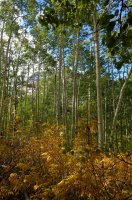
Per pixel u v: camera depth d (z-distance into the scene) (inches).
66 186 216.1
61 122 694.5
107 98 1114.1
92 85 862.5
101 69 872.3
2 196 248.7
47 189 227.5
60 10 124.7
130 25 98.1
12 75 1103.6
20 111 1094.4
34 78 1266.0
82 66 885.8
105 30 102.7
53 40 789.2
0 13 837.8
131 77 900.0
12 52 1053.8
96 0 111.3
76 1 118.1
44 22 126.9
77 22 127.1
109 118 1034.1
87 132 271.6
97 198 206.8
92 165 213.5
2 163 301.4
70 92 1163.9
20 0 781.3
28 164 280.8
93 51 853.8
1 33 898.7
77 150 233.9
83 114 640.4
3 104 827.4
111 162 213.5
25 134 474.6
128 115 1112.8
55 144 313.7
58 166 254.5
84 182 209.9
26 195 245.3
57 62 956.0
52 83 1374.3
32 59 1052.5
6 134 446.6
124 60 110.1
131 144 136.7
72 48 833.5
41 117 1151.6
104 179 208.8
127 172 207.2
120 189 200.8
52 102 1406.3
